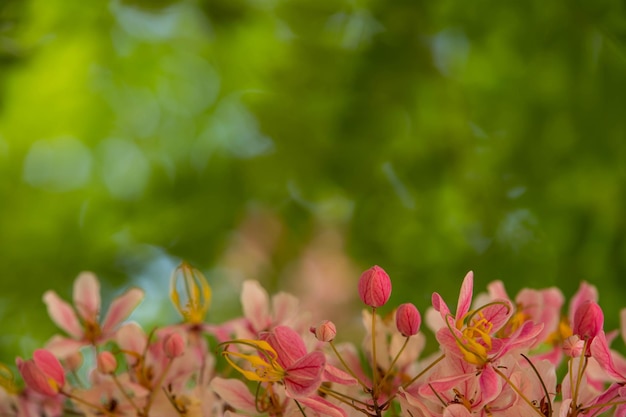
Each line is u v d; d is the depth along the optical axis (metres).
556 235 1.29
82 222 1.39
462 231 1.37
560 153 1.29
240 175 1.39
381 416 0.66
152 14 1.34
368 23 1.34
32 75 1.35
